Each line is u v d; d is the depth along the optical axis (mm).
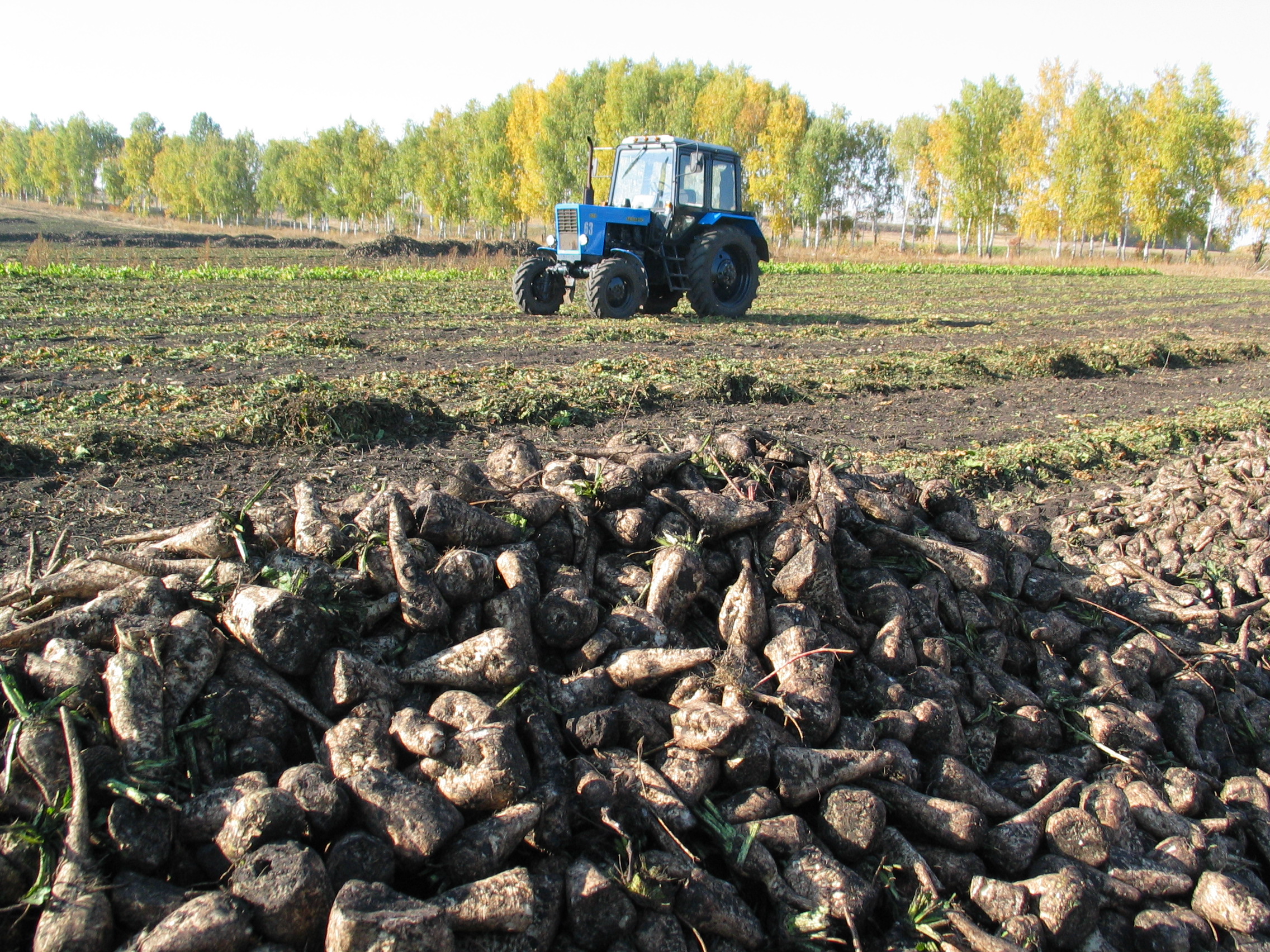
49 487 6426
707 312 17500
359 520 3035
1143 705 3742
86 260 27953
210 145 79938
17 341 12234
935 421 10305
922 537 3975
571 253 16266
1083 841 2881
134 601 2629
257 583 2814
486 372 10977
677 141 16469
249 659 2592
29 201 97250
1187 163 57156
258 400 8430
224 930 1892
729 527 3480
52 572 3105
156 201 99375
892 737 3014
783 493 4039
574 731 2693
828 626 3307
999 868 2789
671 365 11789
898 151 78250
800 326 17734
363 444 7941
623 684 2914
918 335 17531
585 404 9648
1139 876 2848
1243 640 4363
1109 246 92750
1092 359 14438
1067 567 4844
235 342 12688
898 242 78250
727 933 2381
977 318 21359
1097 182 56938
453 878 2213
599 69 53688
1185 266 55281
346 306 18188
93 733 2293
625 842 2410
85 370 10500
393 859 2207
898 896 2613
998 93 59188
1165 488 7414
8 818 2160
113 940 1991
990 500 7797
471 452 7941
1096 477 8523
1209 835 3172
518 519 3293
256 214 83188
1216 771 3617
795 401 10906
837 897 2443
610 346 13930
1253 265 53719
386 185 66000
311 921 1992
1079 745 3439
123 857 2107
